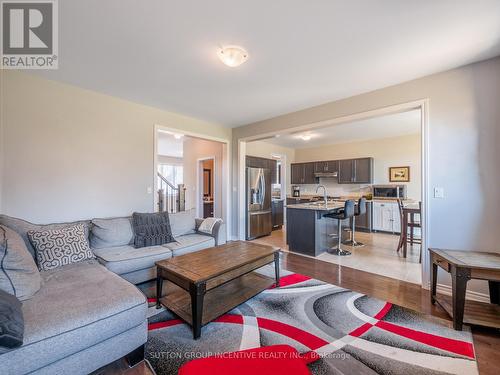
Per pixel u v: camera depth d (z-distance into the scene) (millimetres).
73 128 3006
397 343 1739
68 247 2283
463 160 2422
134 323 1525
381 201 5867
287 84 2922
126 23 1853
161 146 8008
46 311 1362
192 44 2133
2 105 2521
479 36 1980
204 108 3834
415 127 5125
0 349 1072
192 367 999
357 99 3252
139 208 3637
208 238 3465
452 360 1569
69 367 1281
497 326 1802
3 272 1470
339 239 4129
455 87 2484
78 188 3051
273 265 3486
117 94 3270
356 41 2074
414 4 1640
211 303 2133
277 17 1781
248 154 6523
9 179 2564
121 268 2461
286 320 2037
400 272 3162
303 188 7820
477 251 2303
